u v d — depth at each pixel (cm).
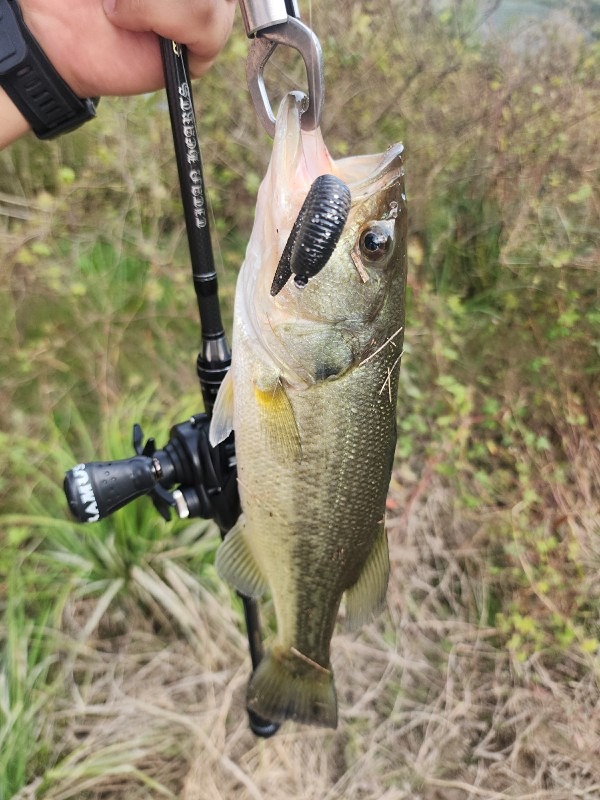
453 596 63
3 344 70
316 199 21
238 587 34
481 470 67
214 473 31
